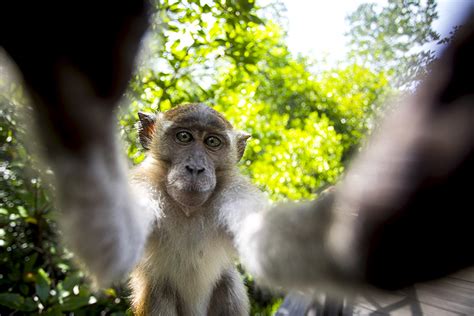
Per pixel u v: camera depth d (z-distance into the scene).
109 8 0.09
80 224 0.18
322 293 0.16
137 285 0.34
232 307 0.35
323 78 1.12
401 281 0.12
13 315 0.47
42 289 0.41
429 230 0.11
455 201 0.11
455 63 0.10
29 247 0.49
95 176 0.14
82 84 0.10
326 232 0.15
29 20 0.09
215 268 0.33
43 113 0.11
